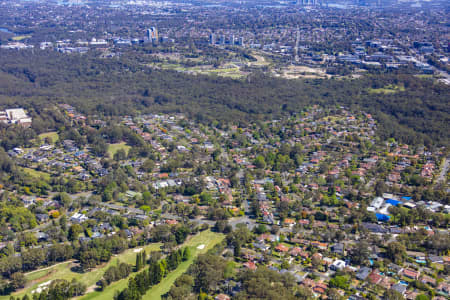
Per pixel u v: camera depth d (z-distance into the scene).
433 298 189.00
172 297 188.25
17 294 197.00
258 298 179.88
